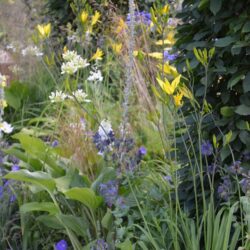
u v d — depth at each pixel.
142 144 3.72
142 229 2.43
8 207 2.91
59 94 3.03
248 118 2.55
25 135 3.01
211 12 2.63
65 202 2.90
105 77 4.55
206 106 2.37
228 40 2.45
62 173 3.04
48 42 4.50
